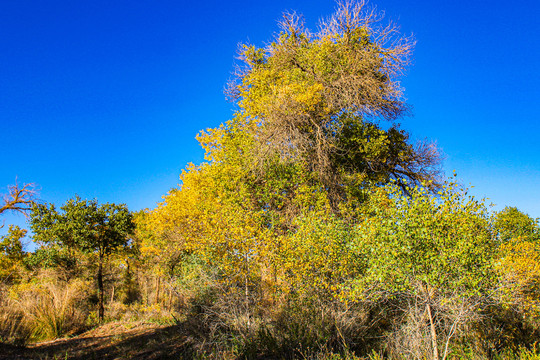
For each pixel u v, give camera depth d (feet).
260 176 48.85
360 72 53.21
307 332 21.26
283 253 24.68
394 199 18.51
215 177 50.72
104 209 53.67
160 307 42.06
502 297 18.71
